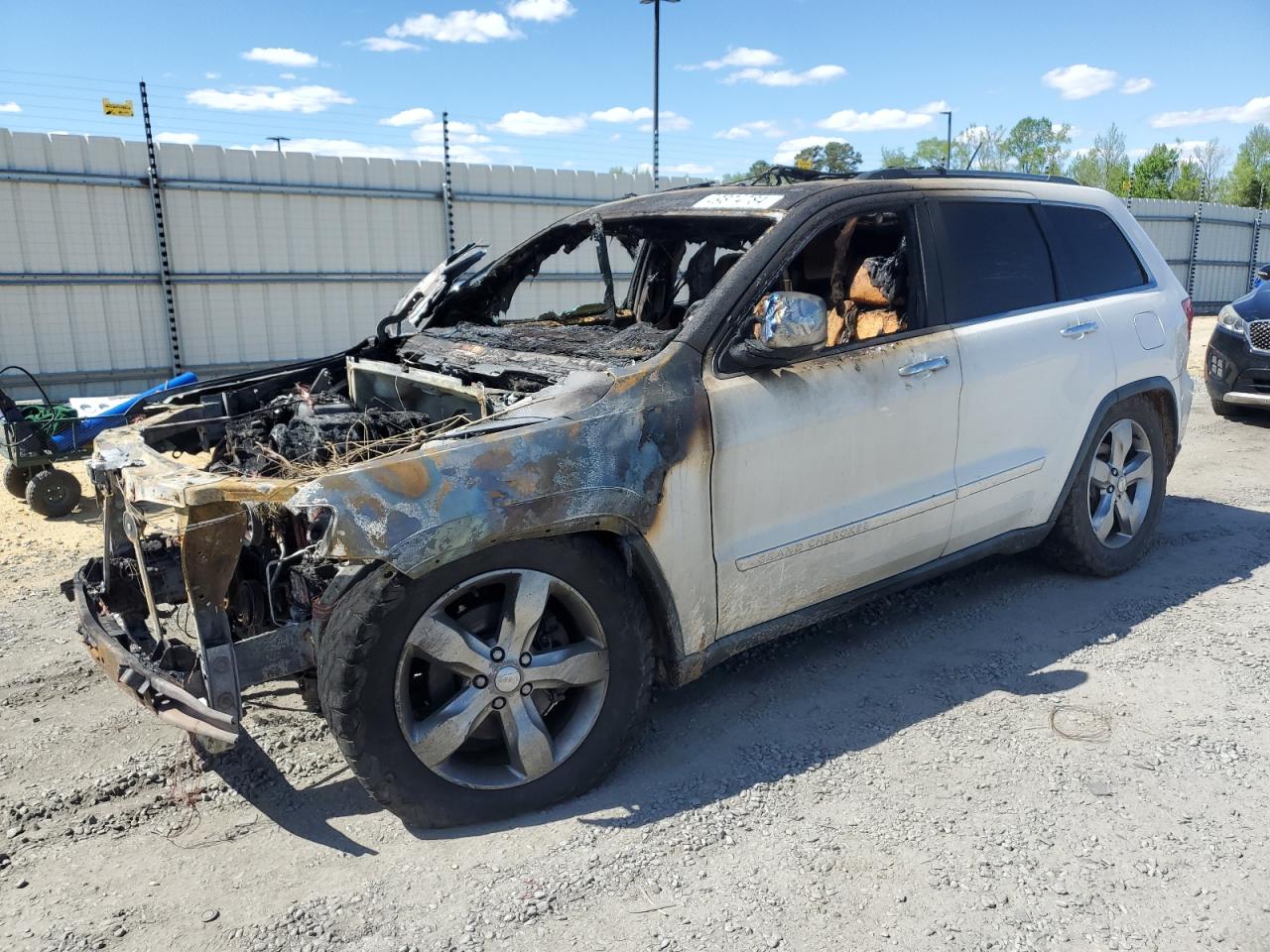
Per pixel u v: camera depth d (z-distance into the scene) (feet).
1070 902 8.39
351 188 42.65
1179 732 11.19
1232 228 84.79
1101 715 11.63
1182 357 16.38
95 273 37.50
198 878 9.06
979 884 8.67
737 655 13.70
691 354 10.71
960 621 14.56
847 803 9.96
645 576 10.38
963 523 13.25
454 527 8.96
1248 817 9.56
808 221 11.75
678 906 8.47
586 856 9.19
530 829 9.68
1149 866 8.86
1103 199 15.99
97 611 10.94
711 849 9.27
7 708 12.62
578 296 45.55
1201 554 17.20
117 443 11.39
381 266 44.19
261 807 10.26
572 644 10.32
